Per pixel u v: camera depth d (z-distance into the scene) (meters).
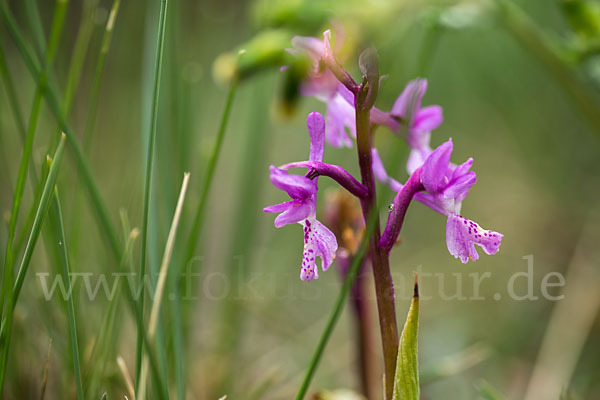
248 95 0.47
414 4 0.30
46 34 0.48
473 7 0.31
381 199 0.27
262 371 0.32
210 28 0.52
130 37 0.43
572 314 0.33
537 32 0.32
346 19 0.29
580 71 0.33
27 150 0.25
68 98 0.27
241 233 0.33
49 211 0.27
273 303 0.36
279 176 0.22
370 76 0.22
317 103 0.54
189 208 0.30
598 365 0.31
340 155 0.43
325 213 0.27
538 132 0.45
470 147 0.50
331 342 0.34
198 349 0.30
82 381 0.26
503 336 0.34
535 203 0.44
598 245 0.38
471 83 0.50
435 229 0.44
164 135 0.29
